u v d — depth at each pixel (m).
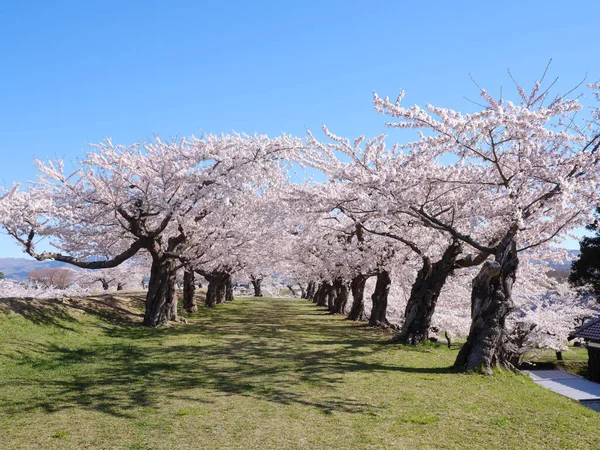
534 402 8.62
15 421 7.23
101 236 20.39
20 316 15.15
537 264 18.83
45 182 18.05
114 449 5.99
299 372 11.10
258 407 7.96
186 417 7.38
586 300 30.72
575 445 6.25
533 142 10.85
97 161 17.09
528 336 22.09
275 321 25.39
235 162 17.72
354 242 21.45
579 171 11.25
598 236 31.73
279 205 19.33
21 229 16.88
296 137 18.25
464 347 11.70
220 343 15.94
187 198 17.64
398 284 25.06
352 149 13.84
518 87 11.95
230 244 23.53
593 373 23.11
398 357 13.53
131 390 9.27
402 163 12.02
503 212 11.74
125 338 16.50
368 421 7.15
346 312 35.38
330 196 14.29
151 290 20.03
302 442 6.21
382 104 10.64
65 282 66.94
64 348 13.72
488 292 11.41
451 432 6.67
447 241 17.38
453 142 10.66
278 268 40.91
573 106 9.89
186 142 18.80
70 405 8.15
